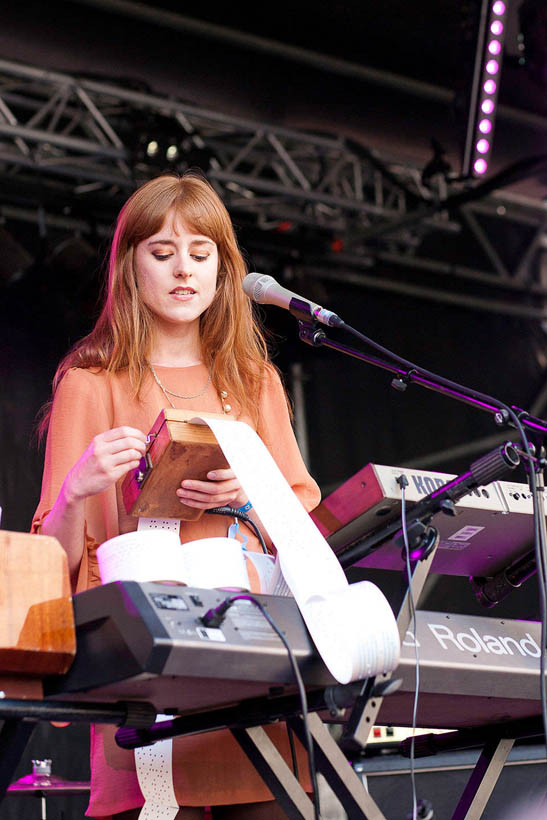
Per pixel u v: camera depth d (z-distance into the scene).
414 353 9.14
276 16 6.29
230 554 1.76
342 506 1.77
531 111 7.02
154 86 6.32
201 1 5.99
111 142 7.04
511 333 9.49
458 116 6.29
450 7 6.48
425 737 2.34
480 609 8.18
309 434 8.69
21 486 7.14
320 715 1.80
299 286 7.90
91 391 2.14
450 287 9.02
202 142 7.27
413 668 1.68
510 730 2.18
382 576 7.31
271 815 2.00
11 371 7.22
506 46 6.13
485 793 2.19
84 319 7.10
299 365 8.16
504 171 7.07
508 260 9.36
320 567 1.61
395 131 7.04
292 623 1.58
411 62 6.88
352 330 2.01
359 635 1.56
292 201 7.64
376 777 2.99
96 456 1.76
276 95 6.62
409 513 1.72
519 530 1.94
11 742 1.57
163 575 1.65
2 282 7.00
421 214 7.57
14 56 5.93
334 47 6.63
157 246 2.19
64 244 6.91
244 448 1.70
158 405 2.18
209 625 1.47
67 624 1.49
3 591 1.47
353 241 7.96
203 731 1.83
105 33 5.87
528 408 9.30
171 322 2.25
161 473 1.77
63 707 1.56
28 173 7.25
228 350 2.30
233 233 2.33
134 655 1.42
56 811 5.93
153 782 1.91
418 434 9.11
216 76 6.35
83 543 1.94
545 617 1.69
